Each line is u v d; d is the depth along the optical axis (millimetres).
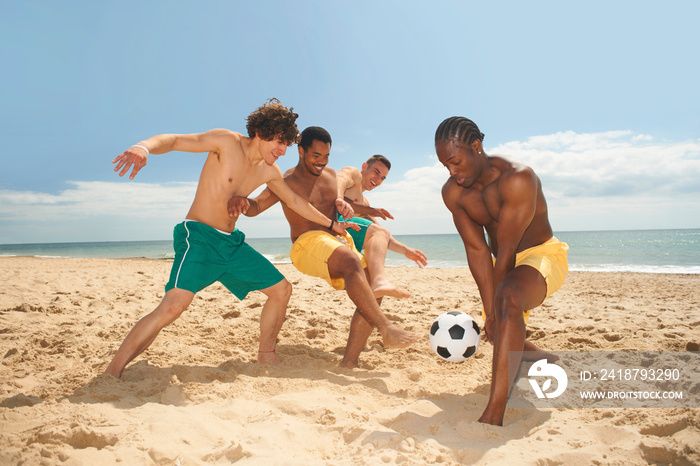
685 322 5176
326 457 1953
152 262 16797
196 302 6234
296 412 2395
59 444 1923
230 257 3334
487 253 3135
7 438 1959
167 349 3787
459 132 2668
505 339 2307
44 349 3775
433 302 6832
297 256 3631
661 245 34750
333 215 3967
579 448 2008
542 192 2947
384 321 3098
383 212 4180
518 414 2541
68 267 13414
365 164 4949
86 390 2637
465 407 2562
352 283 3139
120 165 2625
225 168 3221
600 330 4707
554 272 2750
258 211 3758
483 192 2881
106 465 1762
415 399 2723
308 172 3838
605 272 13352
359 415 2359
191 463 1822
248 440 2021
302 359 3596
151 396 2627
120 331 4379
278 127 3170
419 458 1874
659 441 2004
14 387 2789
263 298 6551
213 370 3150
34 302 5891
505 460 1863
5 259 19797
